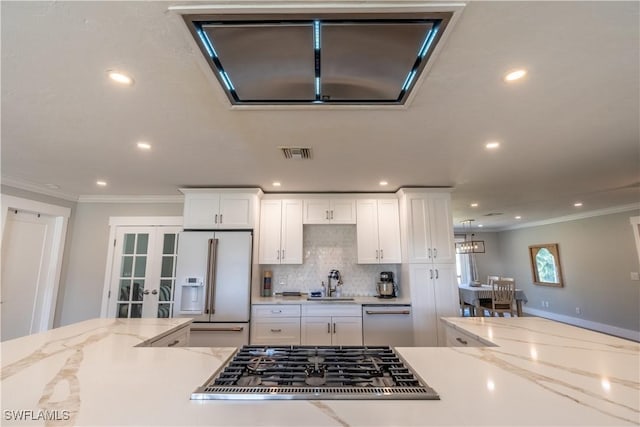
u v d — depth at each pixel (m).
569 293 6.32
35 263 3.70
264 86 1.55
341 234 4.35
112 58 1.37
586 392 0.97
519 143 2.38
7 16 1.12
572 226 6.28
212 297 3.42
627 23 1.18
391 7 1.08
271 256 3.84
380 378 1.12
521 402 0.91
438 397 0.94
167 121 1.97
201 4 1.07
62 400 0.92
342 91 1.60
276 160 2.75
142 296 4.04
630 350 1.42
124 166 2.90
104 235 4.15
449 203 3.76
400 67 1.40
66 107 1.79
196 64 1.41
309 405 0.90
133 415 0.84
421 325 3.52
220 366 1.23
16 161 2.75
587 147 2.48
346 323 3.49
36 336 1.73
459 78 1.52
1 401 0.91
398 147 2.45
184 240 3.54
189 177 3.28
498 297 5.41
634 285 5.14
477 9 1.10
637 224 5.06
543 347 1.47
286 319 3.49
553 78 1.54
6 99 1.70
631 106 1.82
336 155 2.62
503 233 8.41
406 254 3.73
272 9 1.08
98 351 1.43
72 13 1.12
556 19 1.16
